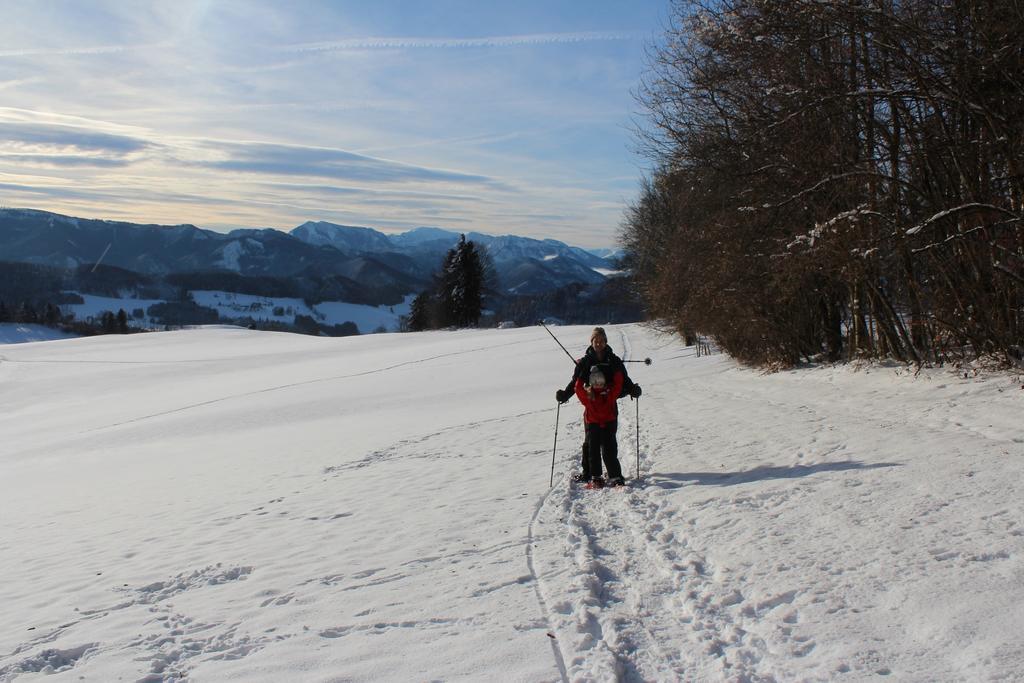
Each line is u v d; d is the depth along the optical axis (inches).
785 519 217.9
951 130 474.9
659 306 1022.4
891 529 192.2
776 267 611.2
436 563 220.4
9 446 951.6
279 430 794.8
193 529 321.7
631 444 421.1
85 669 159.9
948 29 452.1
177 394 1435.8
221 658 160.9
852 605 151.0
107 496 466.9
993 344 465.7
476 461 428.5
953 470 245.3
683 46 691.4
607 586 185.3
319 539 271.0
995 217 439.2
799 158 574.6
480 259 3558.1
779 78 559.2
